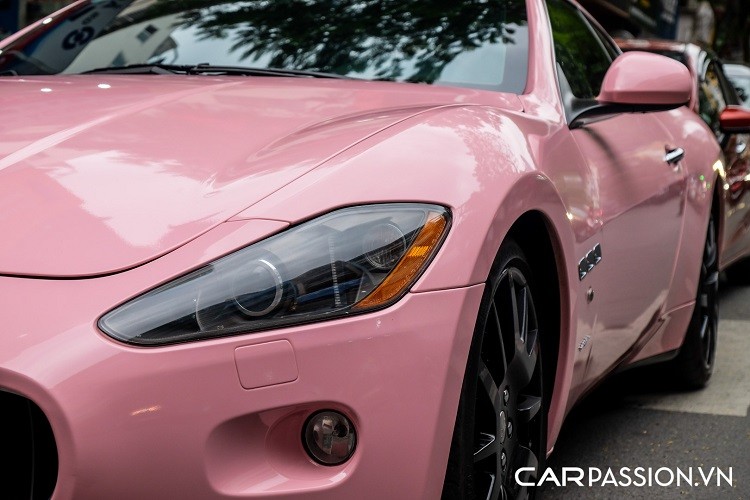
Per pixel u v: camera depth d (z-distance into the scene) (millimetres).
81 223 2049
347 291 1979
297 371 1912
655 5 29734
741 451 3699
